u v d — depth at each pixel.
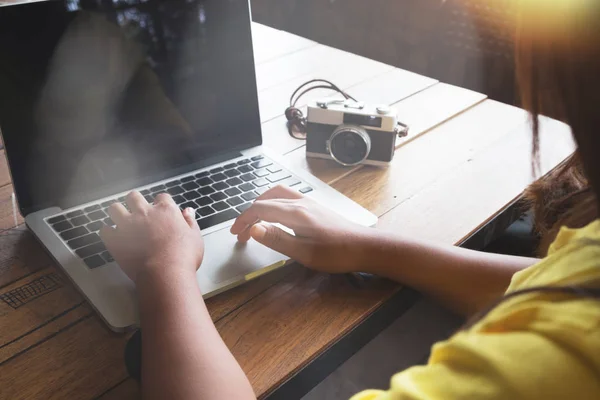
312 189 0.83
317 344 0.59
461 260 0.67
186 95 0.84
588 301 0.32
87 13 0.74
